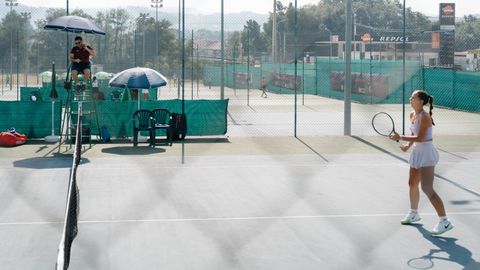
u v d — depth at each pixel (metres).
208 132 22.48
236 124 27.77
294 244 9.09
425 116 9.59
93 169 15.53
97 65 48.78
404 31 22.02
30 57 64.69
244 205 11.58
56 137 21.03
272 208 11.34
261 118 30.75
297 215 10.80
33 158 17.39
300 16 84.00
